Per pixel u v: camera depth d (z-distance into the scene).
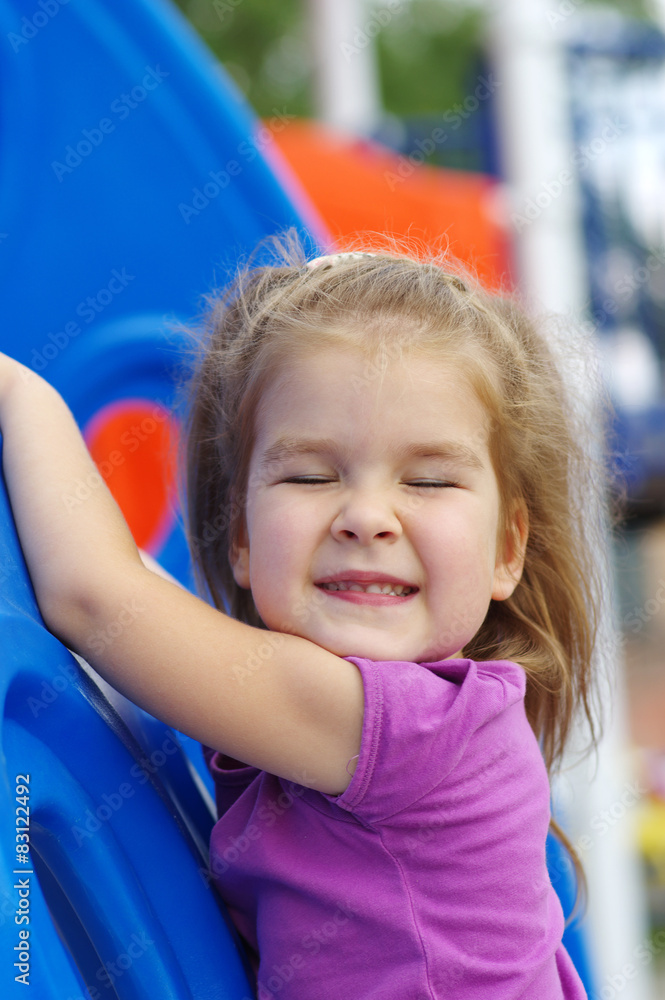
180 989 0.84
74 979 0.79
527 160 3.19
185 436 1.36
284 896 0.92
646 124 4.84
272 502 0.97
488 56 3.33
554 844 1.57
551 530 1.26
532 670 1.22
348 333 1.00
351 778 0.89
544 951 0.94
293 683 0.89
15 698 0.76
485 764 0.93
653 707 6.98
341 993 0.89
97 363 1.55
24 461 0.96
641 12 9.82
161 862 0.87
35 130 1.52
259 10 8.98
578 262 3.22
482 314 1.14
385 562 0.95
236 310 1.21
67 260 1.53
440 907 0.89
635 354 5.47
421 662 0.97
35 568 0.90
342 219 2.79
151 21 1.65
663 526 8.48
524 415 1.17
